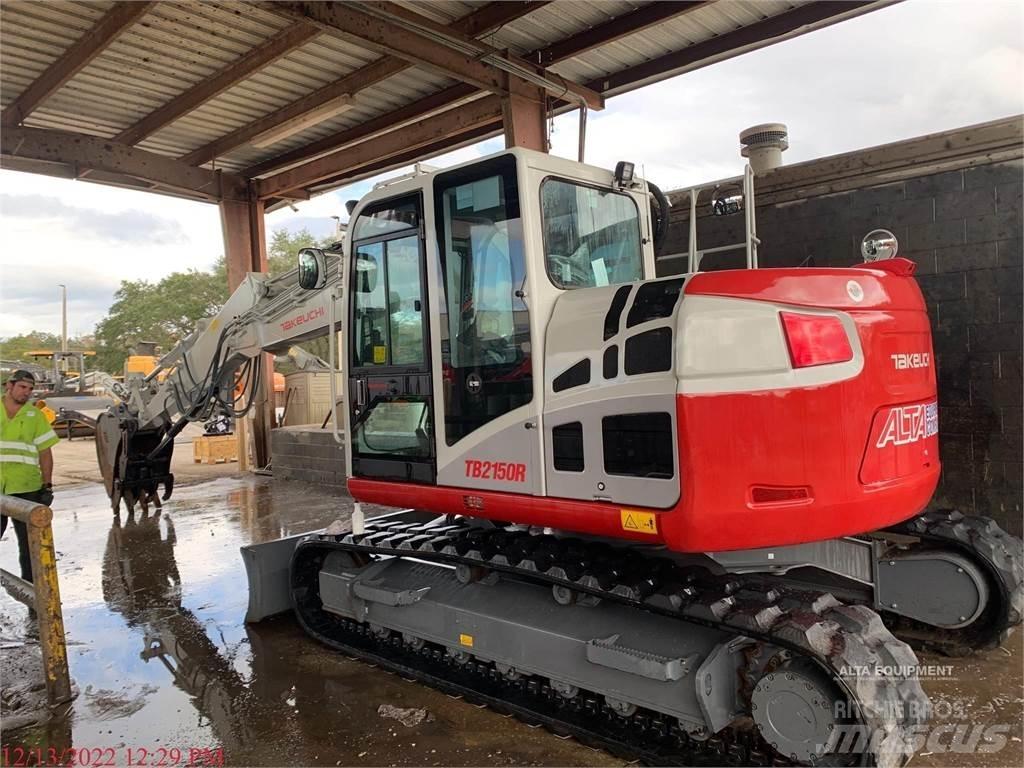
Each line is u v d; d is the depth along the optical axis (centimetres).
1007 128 452
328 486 947
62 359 2195
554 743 310
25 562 559
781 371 256
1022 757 280
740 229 571
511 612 340
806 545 334
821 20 618
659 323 271
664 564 314
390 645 412
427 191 343
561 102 772
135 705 359
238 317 589
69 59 700
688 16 645
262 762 302
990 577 355
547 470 305
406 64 716
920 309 302
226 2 620
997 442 464
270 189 1056
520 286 311
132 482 784
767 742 261
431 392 348
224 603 509
